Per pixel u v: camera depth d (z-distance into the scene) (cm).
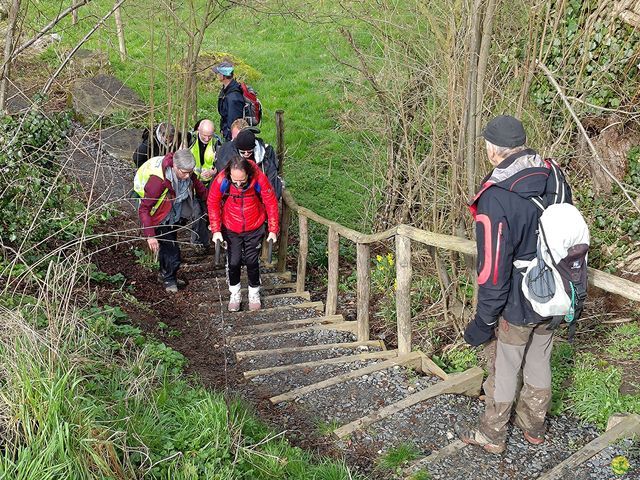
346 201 1023
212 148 739
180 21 792
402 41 604
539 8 508
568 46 572
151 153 799
